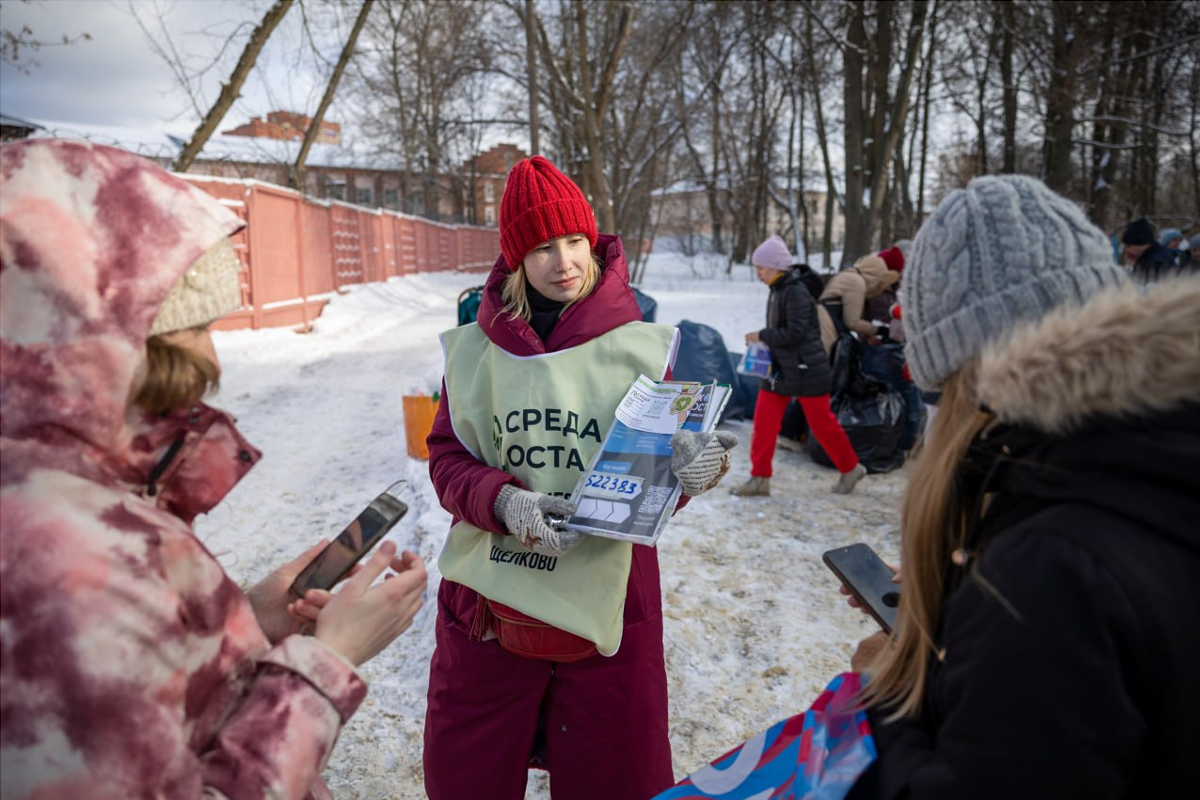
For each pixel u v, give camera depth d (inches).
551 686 76.5
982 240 41.1
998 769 32.5
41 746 31.3
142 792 32.3
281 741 37.6
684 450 65.4
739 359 308.7
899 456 235.5
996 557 34.8
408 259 973.8
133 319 36.3
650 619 76.3
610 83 792.9
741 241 1681.8
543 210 74.7
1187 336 31.8
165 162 702.5
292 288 535.2
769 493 209.8
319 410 311.0
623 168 925.8
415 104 1144.8
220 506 201.2
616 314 76.9
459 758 76.8
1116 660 30.4
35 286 35.4
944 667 37.0
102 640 32.3
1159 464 31.5
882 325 249.1
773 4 753.6
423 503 190.1
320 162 1766.7
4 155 37.0
